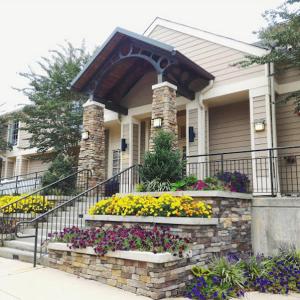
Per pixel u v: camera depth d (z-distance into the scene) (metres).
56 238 5.55
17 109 15.52
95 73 9.31
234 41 8.51
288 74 8.20
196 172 8.53
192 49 9.27
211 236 4.98
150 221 5.00
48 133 12.05
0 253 6.27
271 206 5.98
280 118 8.23
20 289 4.12
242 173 7.93
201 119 8.78
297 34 6.44
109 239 4.54
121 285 4.21
